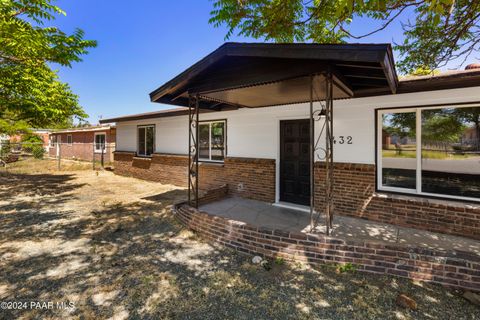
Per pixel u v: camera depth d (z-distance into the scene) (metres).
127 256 3.62
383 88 4.21
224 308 2.52
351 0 2.13
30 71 8.10
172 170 9.12
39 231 4.58
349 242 3.35
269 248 3.66
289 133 5.95
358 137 4.91
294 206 5.69
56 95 10.12
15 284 2.90
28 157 19.91
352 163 4.97
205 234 4.34
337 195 5.09
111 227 4.79
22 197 7.33
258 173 6.34
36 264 3.36
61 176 11.52
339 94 4.49
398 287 2.86
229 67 4.05
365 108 4.83
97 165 15.33
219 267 3.34
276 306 2.54
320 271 3.22
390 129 4.65
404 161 4.54
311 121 3.67
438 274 2.92
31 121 10.53
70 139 21.19
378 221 4.62
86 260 3.49
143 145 10.57
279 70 3.51
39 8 5.73
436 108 4.21
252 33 4.63
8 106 8.27
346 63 3.26
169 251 3.80
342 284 2.93
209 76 4.36
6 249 3.81
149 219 5.27
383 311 2.46
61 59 6.81
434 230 4.12
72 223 5.03
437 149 4.27
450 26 3.60
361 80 4.05
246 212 5.27
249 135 6.61
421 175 4.41
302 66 3.33
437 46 3.99
